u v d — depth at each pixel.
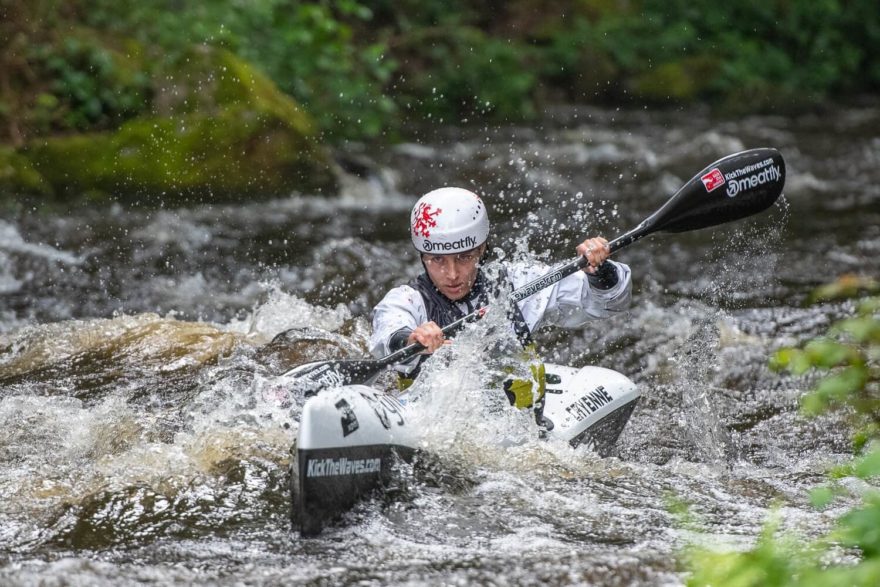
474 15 53.56
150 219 27.84
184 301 22.09
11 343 17.34
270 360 16.20
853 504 11.06
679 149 40.88
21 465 11.98
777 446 14.02
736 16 58.53
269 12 37.25
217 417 13.28
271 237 26.88
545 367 14.22
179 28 33.22
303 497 9.81
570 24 55.28
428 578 8.85
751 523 10.41
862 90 60.06
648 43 55.06
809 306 20.97
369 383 12.24
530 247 25.53
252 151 30.58
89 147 29.28
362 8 40.66
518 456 12.07
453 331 12.73
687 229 13.84
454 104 48.47
